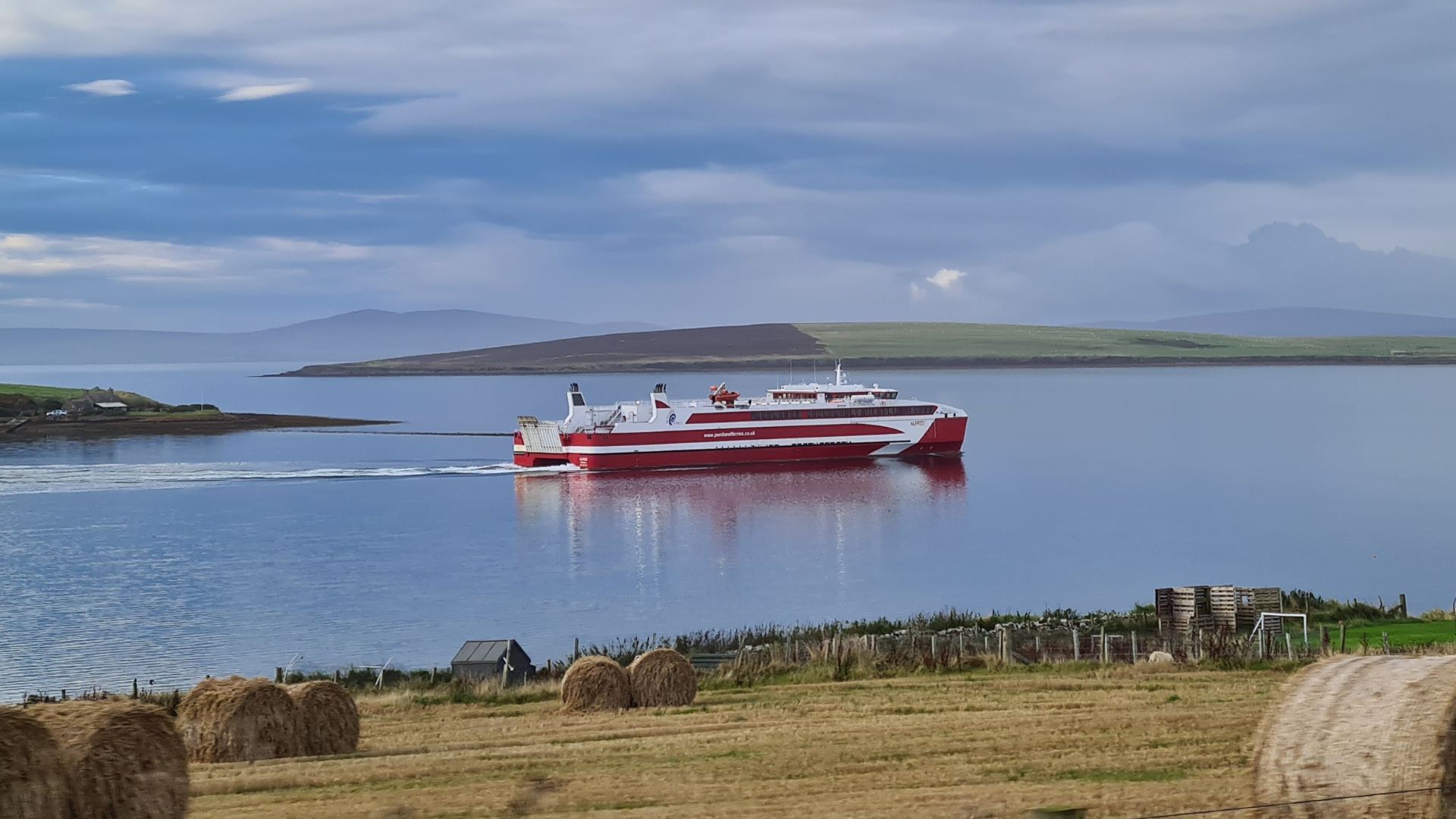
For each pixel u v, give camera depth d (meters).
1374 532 106.38
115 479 144.62
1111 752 24.31
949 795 21.02
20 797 16.98
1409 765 16.42
